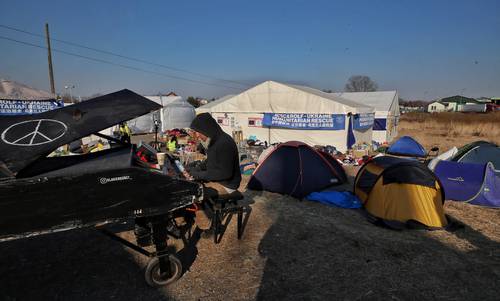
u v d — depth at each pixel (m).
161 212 2.49
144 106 2.81
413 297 2.94
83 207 2.20
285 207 5.48
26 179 2.00
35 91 11.09
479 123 24.23
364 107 13.23
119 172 2.29
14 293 2.92
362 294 2.98
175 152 11.38
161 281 3.00
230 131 14.78
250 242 4.04
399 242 4.09
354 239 4.17
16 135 2.28
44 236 4.07
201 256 3.65
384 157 6.00
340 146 11.95
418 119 32.53
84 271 3.29
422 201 4.70
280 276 3.26
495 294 2.98
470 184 5.72
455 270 3.40
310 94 12.62
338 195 5.83
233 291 2.99
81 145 10.28
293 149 6.39
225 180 3.72
